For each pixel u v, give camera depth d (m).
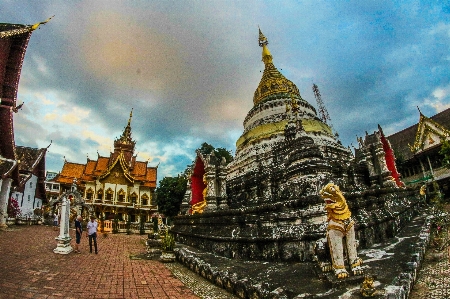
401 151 37.84
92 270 10.67
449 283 6.21
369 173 17.23
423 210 19.05
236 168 21.27
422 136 34.09
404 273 5.76
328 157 16.72
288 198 10.93
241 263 9.59
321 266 6.22
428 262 8.03
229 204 18.09
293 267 7.91
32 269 9.75
